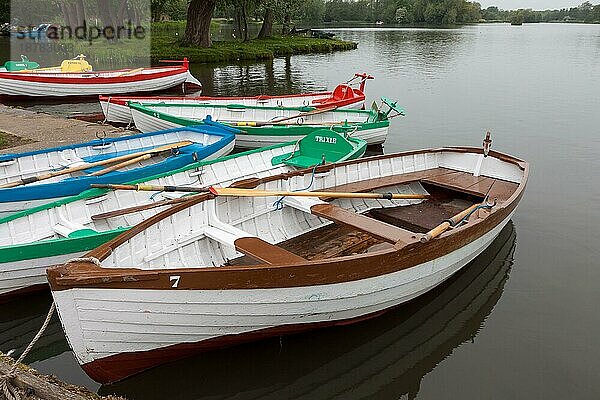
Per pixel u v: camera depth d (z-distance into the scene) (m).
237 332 5.58
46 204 7.87
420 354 6.32
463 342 6.54
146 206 7.56
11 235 6.94
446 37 73.06
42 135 14.76
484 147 9.95
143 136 11.78
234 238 6.28
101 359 5.09
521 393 5.67
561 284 7.86
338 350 6.33
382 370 6.05
